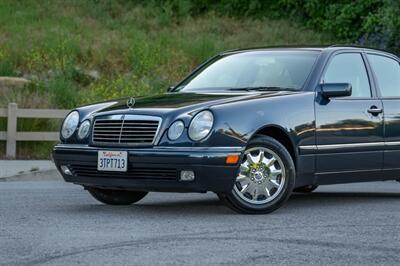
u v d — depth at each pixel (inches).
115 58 1509.6
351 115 548.4
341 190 702.5
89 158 500.7
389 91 587.2
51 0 1844.2
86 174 506.9
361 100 560.4
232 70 569.6
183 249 375.2
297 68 550.0
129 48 1547.7
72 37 1563.7
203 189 480.1
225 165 478.3
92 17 1807.3
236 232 426.6
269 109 504.1
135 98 532.1
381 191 693.9
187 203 572.1
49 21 1707.7
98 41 1595.7
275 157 502.0
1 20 1675.7
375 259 357.1
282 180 503.5
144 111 492.4
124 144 490.3
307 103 525.3
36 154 1008.9
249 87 547.8
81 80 1400.1
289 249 377.4
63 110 1005.2
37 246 382.9
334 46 573.0
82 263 344.5
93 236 410.9
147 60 1475.1
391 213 515.5
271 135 517.7
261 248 379.2
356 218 488.1
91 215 492.7
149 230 431.8
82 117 518.9
